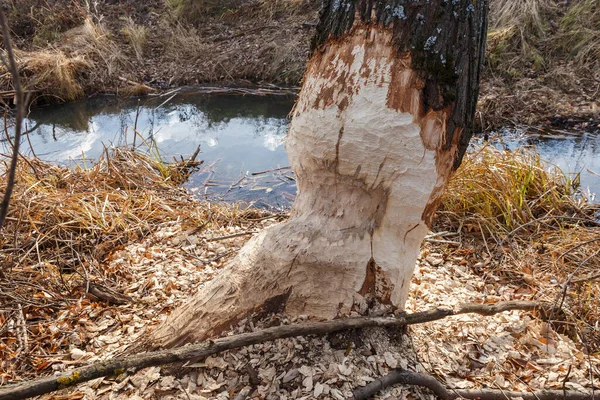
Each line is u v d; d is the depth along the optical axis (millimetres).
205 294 1839
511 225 3391
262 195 4434
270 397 1619
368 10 1587
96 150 5637
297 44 8109
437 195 1732
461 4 1556
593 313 2471
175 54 8500
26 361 2055
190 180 4770
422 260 3018
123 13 9484
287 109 6941
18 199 3324
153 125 6445
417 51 1535
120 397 1652
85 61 7750
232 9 9375
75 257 2973
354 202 1717
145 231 3350
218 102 7301
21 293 2531
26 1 9109
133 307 2424
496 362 2002
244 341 1614
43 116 6844
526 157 4102
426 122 1578
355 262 1711
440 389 1724
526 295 2660
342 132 1604
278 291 1734
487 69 6930
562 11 7348
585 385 1913
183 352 1554
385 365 1740
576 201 3852
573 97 6207
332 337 1740
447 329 2145
